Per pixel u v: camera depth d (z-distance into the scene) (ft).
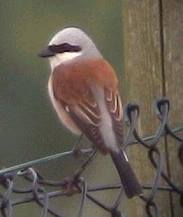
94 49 24.06
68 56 23.97
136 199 23.07
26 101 28.94
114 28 29.30
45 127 28.58
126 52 23.34
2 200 19.54
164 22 23.15
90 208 26.25
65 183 21.06
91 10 29.45
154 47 23.18
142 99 23.22
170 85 23.17
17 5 29.91
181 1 23.08
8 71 29.30
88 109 22.95
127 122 21.88
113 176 26.78
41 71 29.43
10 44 29.71
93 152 22.36
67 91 23.36
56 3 29.84
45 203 20.21
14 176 20.07
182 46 23.16
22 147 28.45
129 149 23.27
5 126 28.58
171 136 22.45
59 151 28.43
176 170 23.03
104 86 23.13
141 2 23.17
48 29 29.94
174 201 23.00
